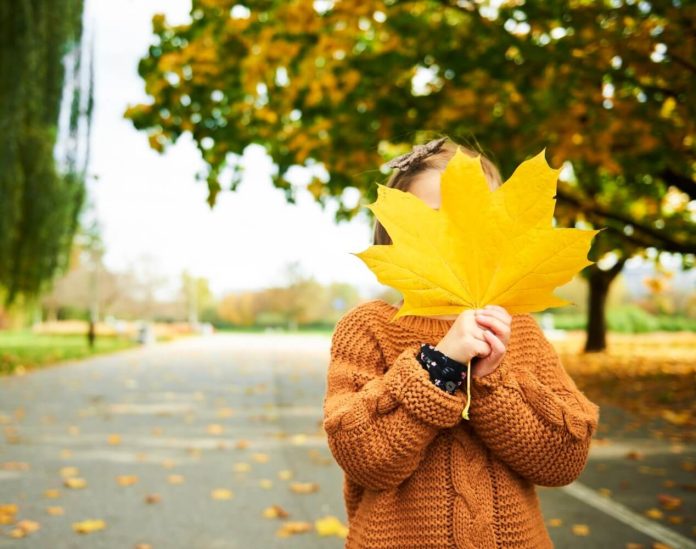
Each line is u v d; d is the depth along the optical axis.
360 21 6.66
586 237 1.09
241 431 7.50
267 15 6.65
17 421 8.18
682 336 31.42
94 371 15.52
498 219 1.11
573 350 20.94
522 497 1.40
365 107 7.14
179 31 6.68
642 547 3.62
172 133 6.80
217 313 67.44
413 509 1.36
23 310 15.34
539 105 5.93
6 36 11.93
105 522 4.16
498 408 1.30
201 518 4.25
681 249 9.18
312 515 4.33
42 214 13.33
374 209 1.15
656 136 5.89
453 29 6.69
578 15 5.38
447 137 1.65
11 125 12.27
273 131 7.21
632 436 6.69
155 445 6.66
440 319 1.47
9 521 4.16
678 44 4.96
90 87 13.37
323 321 63.12
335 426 1.34
